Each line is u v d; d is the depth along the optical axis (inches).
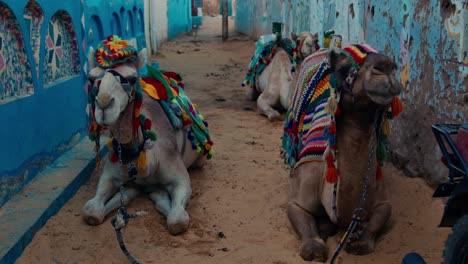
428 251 168.7
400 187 213.9
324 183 170.6
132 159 183.0
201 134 231.3
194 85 478.6
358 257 166.9
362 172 156.5
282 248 175.2
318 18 410.9
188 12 1106.7
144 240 181.6
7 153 193.8
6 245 164.4
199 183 233.5
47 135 230.5
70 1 259.0
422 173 217.6
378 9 264.8
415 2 222.8
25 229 174.6
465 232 121.1
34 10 222.1
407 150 228.1
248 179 237.9
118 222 167.5
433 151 208.1
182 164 208.1
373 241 170.9
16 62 207.9
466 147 128.2
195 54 701.3
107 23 338.6
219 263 166.4
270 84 358.3
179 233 184.9
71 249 175.3
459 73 192.4
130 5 488.1
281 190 223.5
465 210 137.3
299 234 176.7
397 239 176.6
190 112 227.3
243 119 351.3
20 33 206.2
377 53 146.2
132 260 161.5
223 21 845.8
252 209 206.4
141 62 182.2
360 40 296.5
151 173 194.1
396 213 194.2
